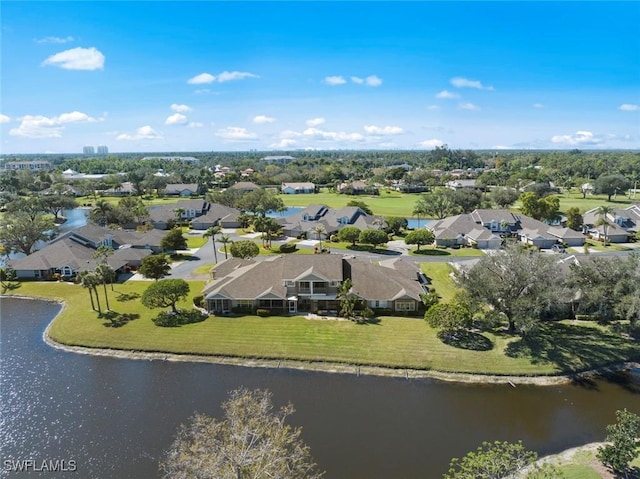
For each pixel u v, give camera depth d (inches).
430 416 1374.3
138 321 2031.3
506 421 1352.1
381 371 1633.9
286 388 1531.7
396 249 3582.7
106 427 1321.4
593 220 4062.5
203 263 3129.9
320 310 2116.1
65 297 2440.9
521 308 1705.2
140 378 1601.9
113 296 2394.2
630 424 1096.2
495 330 1927.9
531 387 1540.4
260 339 1839.3
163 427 1317.7
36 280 2746.1
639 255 1918.1
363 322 1990.7
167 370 1656.0
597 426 1327.5
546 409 1417.3
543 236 3639.3
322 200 6850.4
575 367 1649.9
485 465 939.3
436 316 1813.5
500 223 4084.6
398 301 2108.8
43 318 2162.9
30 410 1411.2
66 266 2768.2
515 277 1787.6
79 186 7657.5
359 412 1392.7
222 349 1772.9
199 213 5054.1
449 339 1830.7
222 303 2116.1
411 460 1171.9
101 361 1724.9
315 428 1310.3
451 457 1185.4
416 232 3513.8
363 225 4109.3
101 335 1898.4
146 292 2014.0
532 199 4448.8
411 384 1556.3
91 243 3250.5
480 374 1610.5
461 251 3491.6
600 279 1878.7
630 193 7155.5
